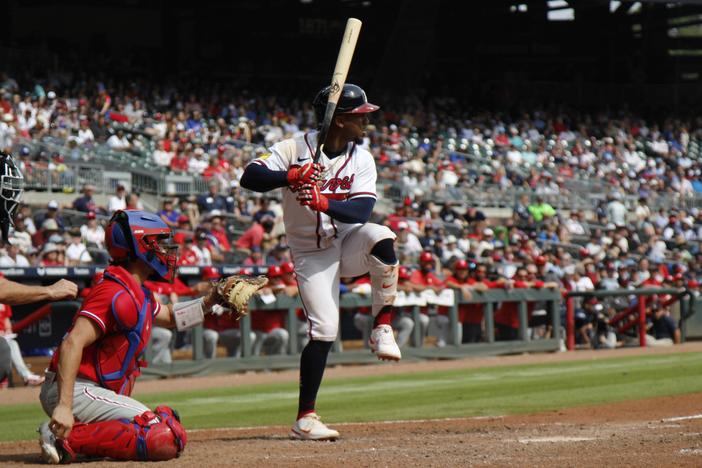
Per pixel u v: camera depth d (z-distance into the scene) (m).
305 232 16.58
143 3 107.19
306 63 116.38
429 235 58.00
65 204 55.06
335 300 16.81
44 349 37.03
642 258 61.41
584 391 28.31
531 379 33.47
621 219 77.75
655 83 121.00
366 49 118.31
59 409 13.02
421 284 44.12
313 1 115.50
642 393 27.25
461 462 13.07
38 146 59.19
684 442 15.03
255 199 60.84
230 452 14.81
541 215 74.19
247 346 39.94
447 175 75.38
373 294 16.94
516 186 78.62
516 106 108.25
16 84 74.56
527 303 47.81
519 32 123.06
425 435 17.28
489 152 87.12
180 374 38.19
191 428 21.27
